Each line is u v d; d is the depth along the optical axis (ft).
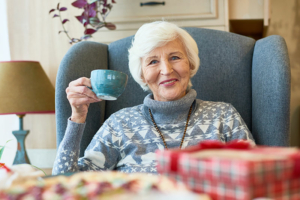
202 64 4.96
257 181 1.17
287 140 3.97
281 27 8.59
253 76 4.61
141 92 5.08
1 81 6.54
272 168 1.20
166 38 4.02
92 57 4.89
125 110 4.51
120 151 4.21
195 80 4.96
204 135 4.06
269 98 4.07
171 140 4.05
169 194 1.21
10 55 7.82
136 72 4.47
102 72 3.21
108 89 3.23
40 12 7.75
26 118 7.76
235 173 1.18
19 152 6.78
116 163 4.28
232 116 4.19
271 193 1.21
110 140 4.23
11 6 7.82
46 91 6.82
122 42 5.22
